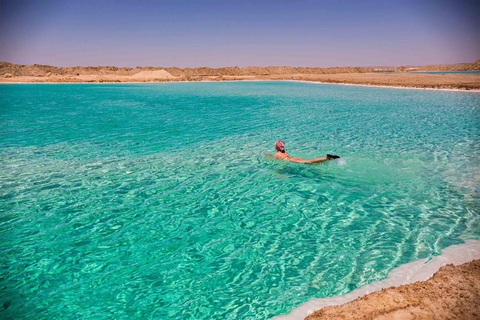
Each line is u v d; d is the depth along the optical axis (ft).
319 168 26.91
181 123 52.11
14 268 13.79
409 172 25.71
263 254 14.65
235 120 55.06
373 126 47.62
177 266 13.85
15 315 11.07
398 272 12.78
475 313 9.53
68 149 34.17
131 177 25.21
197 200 20.86
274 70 540.52
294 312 10.77
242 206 19.92
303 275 12.95
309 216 18.42
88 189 22.71
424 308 9.81
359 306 10.14
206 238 16.22
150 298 11.86
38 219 18.25
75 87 191.83
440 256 13.84
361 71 561.02
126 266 13.96
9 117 59.88
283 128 46.68
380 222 17.51
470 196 20.88
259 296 11.77
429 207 19.33
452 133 41.55
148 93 133.18
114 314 11.09
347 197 21.02
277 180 24.31
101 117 59.88
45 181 24.25
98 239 16.19
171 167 27.71
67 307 11.47
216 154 31.83
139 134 42.83
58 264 14.11
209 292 12.12
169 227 17.38
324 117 57.77
